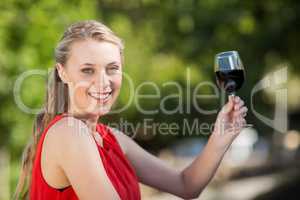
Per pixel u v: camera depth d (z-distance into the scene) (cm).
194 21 1488
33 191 288
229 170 2000
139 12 1483
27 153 316
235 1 1463
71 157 274
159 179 339
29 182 314
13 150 786
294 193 1702
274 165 2233
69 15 775
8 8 739
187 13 1464
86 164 274
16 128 767
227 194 1644
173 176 340
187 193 340
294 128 2489
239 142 2142
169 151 1980
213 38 1519
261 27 1559
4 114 758
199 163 336
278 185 1814
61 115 284
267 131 1925
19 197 318
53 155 278
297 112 2530
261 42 1586
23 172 317
